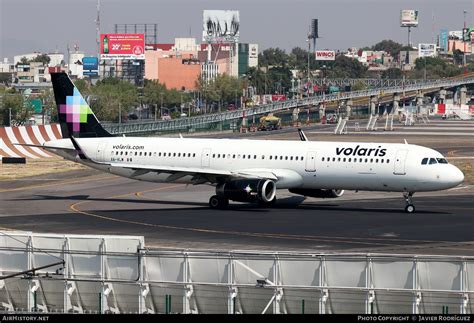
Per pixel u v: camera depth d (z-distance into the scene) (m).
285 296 144.88
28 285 156.00
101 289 152.12
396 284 143.88
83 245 158.38
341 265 145.88
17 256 161.50
